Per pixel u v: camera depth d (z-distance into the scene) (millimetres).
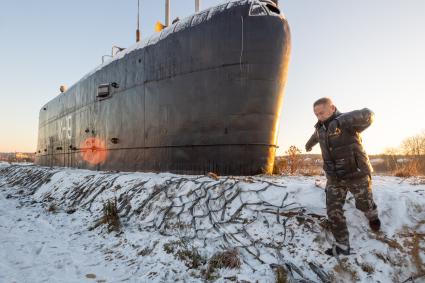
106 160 10922
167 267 4629
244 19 7027
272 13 7215
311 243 4293
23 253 5711
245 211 5203
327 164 3949
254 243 4594
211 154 7367
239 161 7133
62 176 12344
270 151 7426
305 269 3963
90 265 5066
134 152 9398
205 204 5781
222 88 7199
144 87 8938
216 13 7418
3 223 8125
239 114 7105
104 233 6484
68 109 14812
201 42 7477
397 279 3596
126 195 7609
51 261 5277
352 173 3807
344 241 3943
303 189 5152
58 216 8477
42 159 20188
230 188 5789
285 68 7406
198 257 4621
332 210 3953
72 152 14320
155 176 7906
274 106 7312
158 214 6258
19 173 20297
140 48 9148
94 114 11828
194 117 7625
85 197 9109
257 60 7008
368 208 3877
